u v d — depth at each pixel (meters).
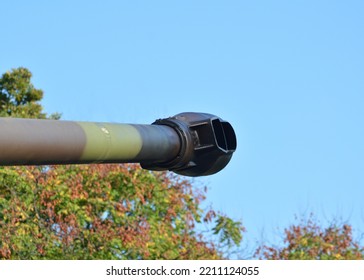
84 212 26.42
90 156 9.88
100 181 27.20
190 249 28.03
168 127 10.91
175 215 28.41
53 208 25.80
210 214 29.11
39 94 49.69
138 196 27.67
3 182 25.48
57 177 26.11
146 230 26.83
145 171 28.05
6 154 8.95
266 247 28.72
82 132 9.75
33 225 25.41
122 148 10.12
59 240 25.66
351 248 28.73
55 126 9.53
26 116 38.81
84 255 25.92
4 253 24.27
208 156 11.00
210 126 10.95
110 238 26.25
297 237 28.61
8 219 25.14
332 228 28.78
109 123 10.27
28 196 25.70
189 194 28.92
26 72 49.66
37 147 9.20
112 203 27.11
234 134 11.34
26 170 25.72
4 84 49.44
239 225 29.16
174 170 11.05
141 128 10.52
